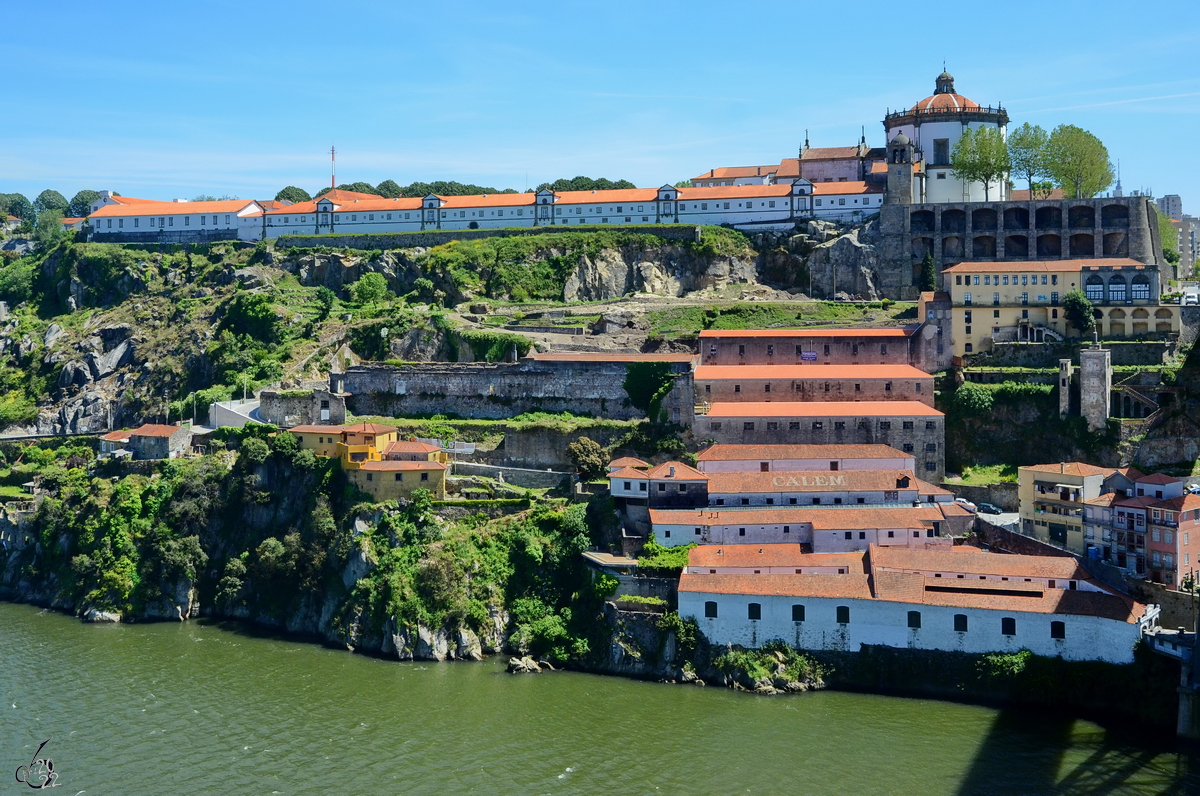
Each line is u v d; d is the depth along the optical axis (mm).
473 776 131125
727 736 140750
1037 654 150875
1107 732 141625
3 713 149625
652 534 174250
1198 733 138000
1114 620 147625
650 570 167125
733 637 160250
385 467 190500
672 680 159625
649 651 162500
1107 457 194750
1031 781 128875
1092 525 169500
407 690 157000
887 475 184250
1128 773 130625
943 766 132375
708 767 132625
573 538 177500
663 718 146375
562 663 165750
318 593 185875
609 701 152375
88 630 187625
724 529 173750
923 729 142375
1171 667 143750
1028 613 151250
